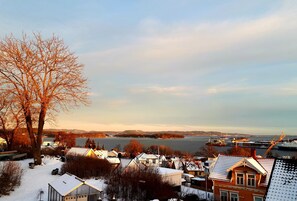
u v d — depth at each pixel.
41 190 31.16
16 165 34.28
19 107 39.66
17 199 29.61
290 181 19.91
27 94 38.72
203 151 166.25
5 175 31.02
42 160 45.72
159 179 40.97
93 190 28.50
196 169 83.19
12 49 37.97
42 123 42.06
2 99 38.19
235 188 34.44
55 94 40.22
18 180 32.81
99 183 37.12
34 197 30.50
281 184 20.02
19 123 46.34
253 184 33.25
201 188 54.81
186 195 41.66
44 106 39.56
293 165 20.70
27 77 38.47
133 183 36.31
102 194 31.70
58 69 40.28
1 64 37.56
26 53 38.56
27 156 50.56
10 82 37.81
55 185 29.86
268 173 33.34
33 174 37.66
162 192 37.69
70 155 49.53
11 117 44.44
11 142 50.69
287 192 19.38
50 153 58.22
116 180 36.53
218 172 36.81
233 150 124.38
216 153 143.88
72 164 40.38
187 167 86.25
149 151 163.75
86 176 39.78
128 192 35.34
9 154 45.97
